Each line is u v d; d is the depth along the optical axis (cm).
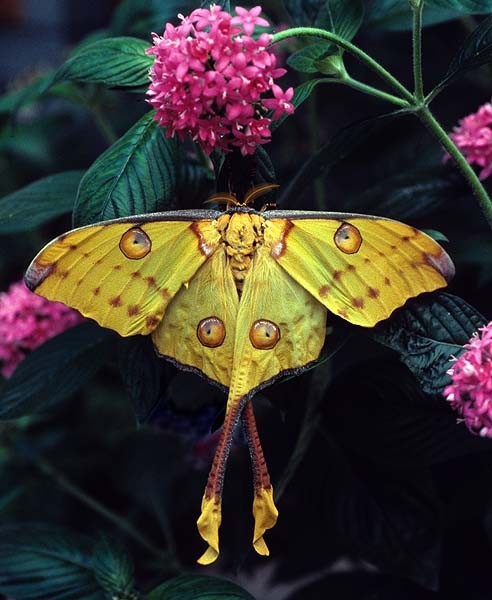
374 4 89
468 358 76
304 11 87
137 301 76
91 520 111
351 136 84
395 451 88
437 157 100
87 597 89
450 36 109
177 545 108
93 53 82
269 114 80
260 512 76
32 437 112
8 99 100
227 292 77
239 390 76
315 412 89
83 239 74
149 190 80
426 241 75
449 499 97
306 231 76
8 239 128
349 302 76
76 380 89
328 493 91
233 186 81
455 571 98
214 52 75
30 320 97
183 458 110
